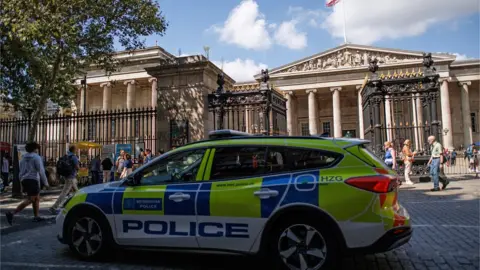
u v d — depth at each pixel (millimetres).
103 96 51094
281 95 14664
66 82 19609
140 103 54688
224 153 4863
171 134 13055
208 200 4605
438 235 6309
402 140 19172
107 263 5125
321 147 4500
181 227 4711
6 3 13258
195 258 5324
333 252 4109
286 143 4652
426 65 15398
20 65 15891
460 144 51719
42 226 8195
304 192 4254
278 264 4289
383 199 4090
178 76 13445
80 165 18188
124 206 5035
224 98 13141
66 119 17781
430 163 12836
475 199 10328
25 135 17453
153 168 5164
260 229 4344
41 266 5055
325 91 51656
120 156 15531
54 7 13766
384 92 15492
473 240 5898
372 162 4316
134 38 16516
